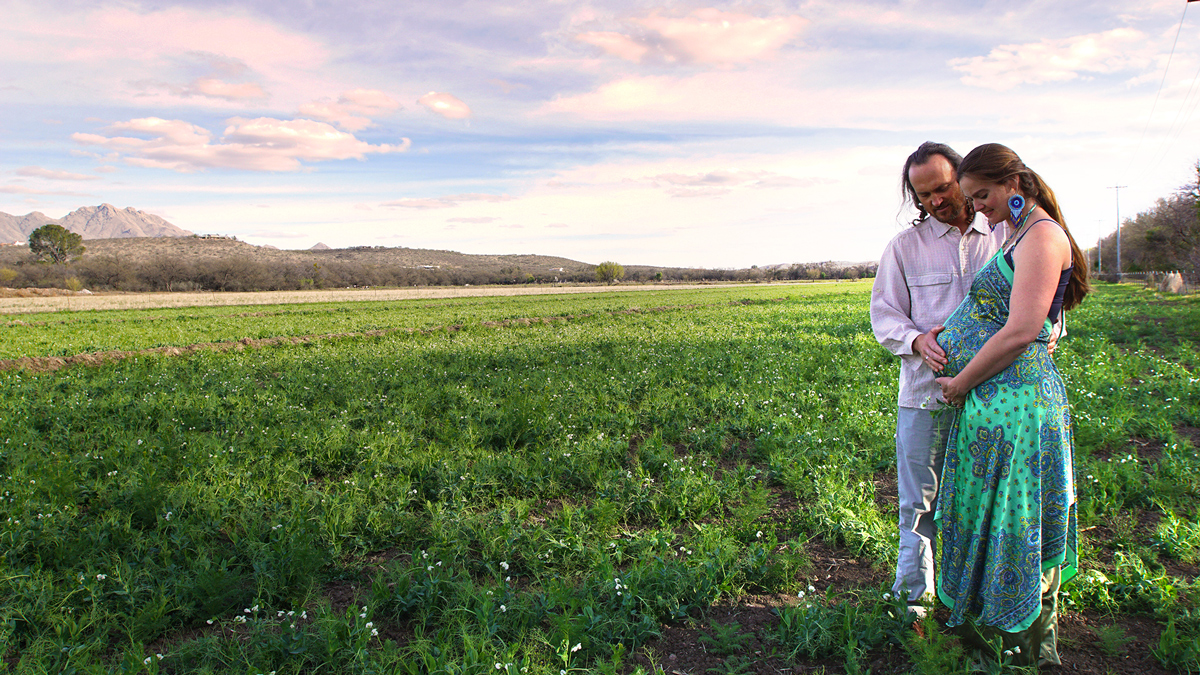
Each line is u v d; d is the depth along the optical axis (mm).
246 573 4184
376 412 8656
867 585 3840
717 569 3846
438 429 7648
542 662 3051
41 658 3061
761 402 8680
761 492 4629
